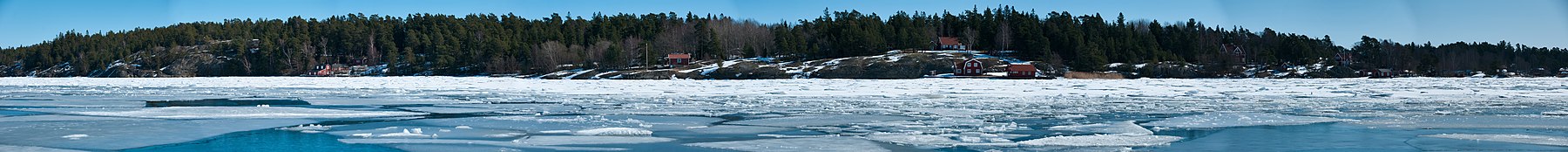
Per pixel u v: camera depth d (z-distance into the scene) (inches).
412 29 6451.8
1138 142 551.8
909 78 3969.0
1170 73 4131.4
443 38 5482.3
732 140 575.2
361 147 534.3
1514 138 562.6
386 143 550.0
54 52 6427.2
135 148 535.2
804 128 665.6
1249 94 1368.1
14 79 3518.7
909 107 991.6
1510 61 5423.2
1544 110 885.8
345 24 6309.1
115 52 6333.7
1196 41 4795.8
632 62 4601.4
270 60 5462.6
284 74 5364.2
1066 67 4320.9
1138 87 1793.8
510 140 574.6
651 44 5098.4
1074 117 802.2
